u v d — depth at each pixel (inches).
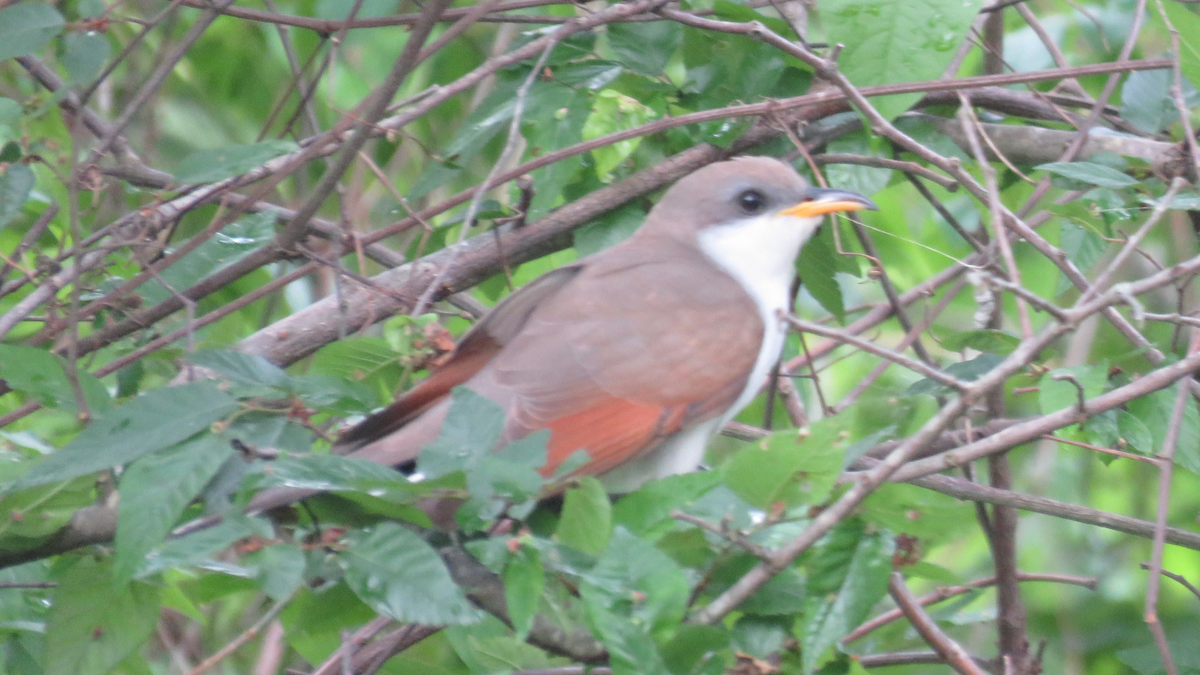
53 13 296.0
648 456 309.6
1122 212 309.3
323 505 229.0
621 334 296.0
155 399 224.4
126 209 434.3
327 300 332.8
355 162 481.1
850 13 270.2
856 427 341.7
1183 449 295.9
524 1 342.0
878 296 535.5
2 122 289.3
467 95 487.2
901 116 362.3
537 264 417.7
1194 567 485.7
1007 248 249.9
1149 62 312.8
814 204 330.0
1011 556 332.2
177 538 208.7
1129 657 309.3
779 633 226.4
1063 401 264.8
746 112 317.4
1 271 341.1
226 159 271.1
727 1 338.0
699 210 335.9
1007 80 303.1
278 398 242.1
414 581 206.1
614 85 356.8
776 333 325.7
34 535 235.0
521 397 286.5
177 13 466.3
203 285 328.5
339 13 425.7
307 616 247.1
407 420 272.4
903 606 292.7
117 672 290.4
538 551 203.8
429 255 339.3
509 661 299.7
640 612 197.6
